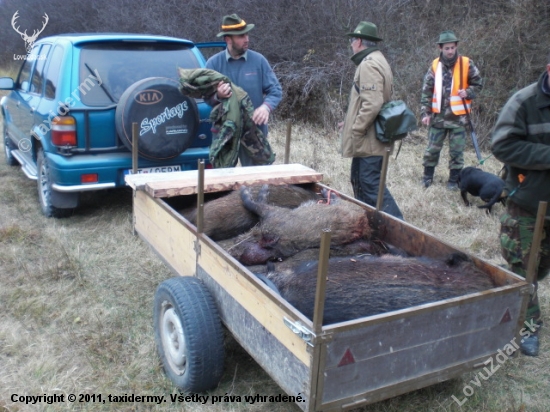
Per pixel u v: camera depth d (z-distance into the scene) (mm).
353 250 3760
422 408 3182
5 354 3648
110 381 3377
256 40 12922
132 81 5719
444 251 3453
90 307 4273
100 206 6480
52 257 5066
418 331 2514
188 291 3111
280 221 3838
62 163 5406
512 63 10898
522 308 2879
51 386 3311
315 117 11898
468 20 11742
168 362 3369
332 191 4531
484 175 6473
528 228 3482
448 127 7207
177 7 14609
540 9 10891
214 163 5395
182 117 5586
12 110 7367
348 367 2350
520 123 3266
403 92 11352
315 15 12445
